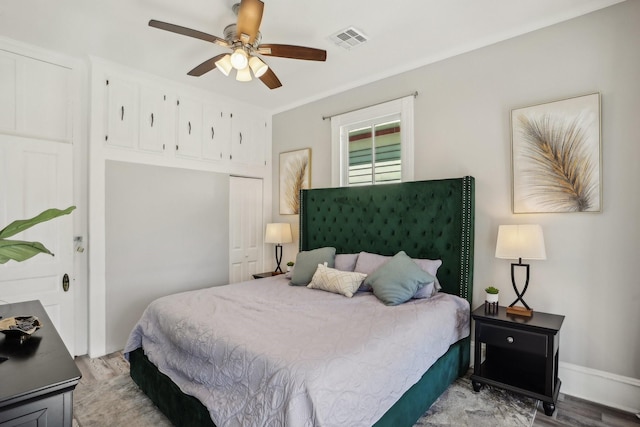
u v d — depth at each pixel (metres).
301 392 1.36
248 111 4.46
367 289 2.95
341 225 3.69
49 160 2.90
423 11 2.39
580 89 2.39
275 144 4.70
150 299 3.48
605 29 2.30
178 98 3.73
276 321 2.08
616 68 2.26
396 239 3.23
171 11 2.38
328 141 4.02
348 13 2.41
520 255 2.33
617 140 2.25
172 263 3.67
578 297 2.39
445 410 2.19
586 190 2.35
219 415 1.58
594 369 2.32
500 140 2.75
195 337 1.96
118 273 3.26
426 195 3.04
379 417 1.59
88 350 3.13
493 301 2.51
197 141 3.89
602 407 2.24
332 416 1.35
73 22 2.51
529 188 2.59
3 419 0.99
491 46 2.79
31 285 2.82
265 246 4.68
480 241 2.84
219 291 2.87
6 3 2.28
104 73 3.17
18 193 2.75
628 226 2.21
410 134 3.26
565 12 2.41
